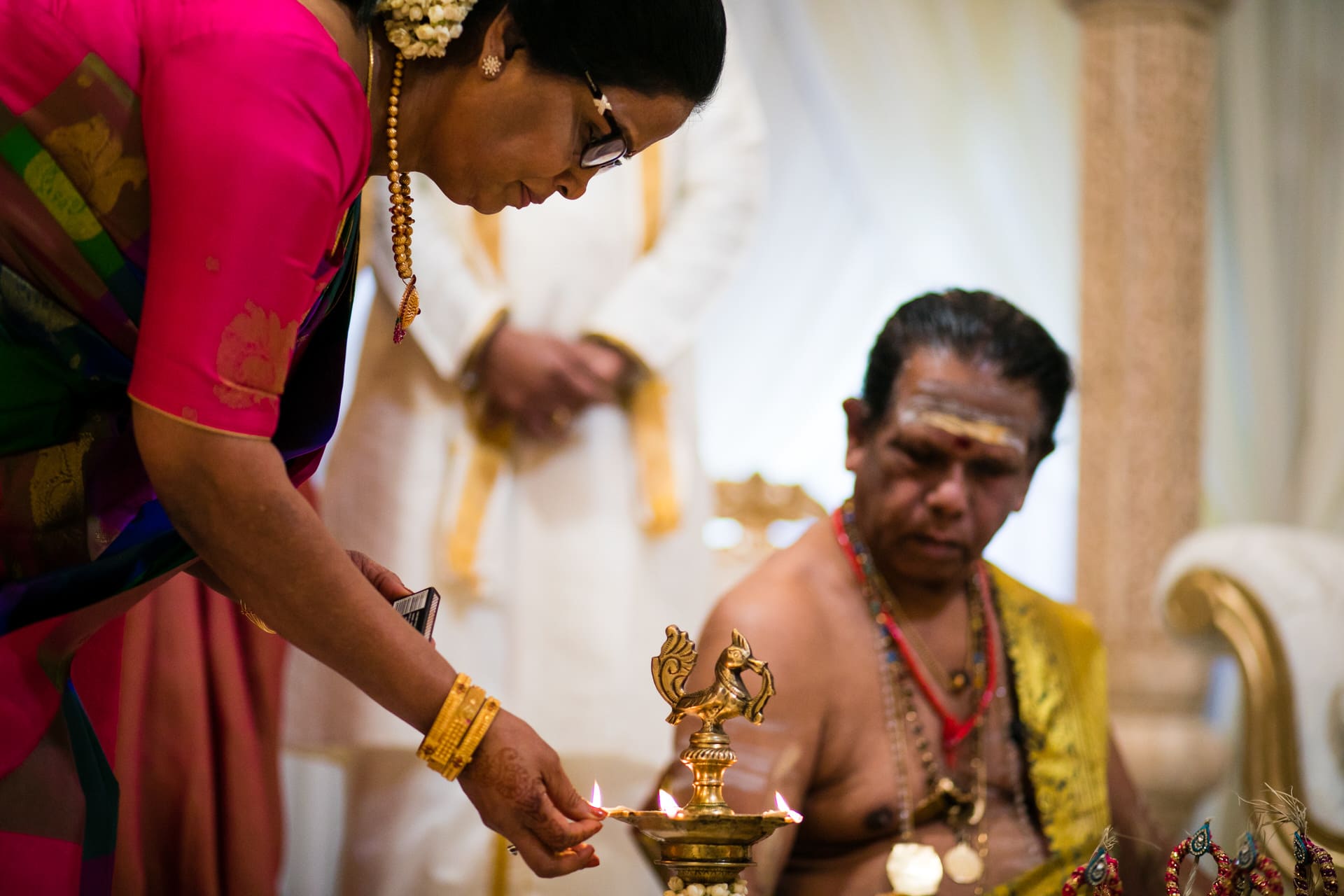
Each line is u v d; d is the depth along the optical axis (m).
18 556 1.32
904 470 1.93
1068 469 6.04
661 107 1.37
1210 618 3.06
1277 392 6.29
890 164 6.21
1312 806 2.60
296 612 1.24
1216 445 6.30
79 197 1.26
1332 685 2.75
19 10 1.25
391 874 2.98
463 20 1.32
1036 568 6.03
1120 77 5.30
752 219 3.41
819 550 2.00
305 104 1.22
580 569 3.12
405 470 3.11
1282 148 6.37
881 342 1.98
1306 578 2.98
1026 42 6.22
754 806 1.79
